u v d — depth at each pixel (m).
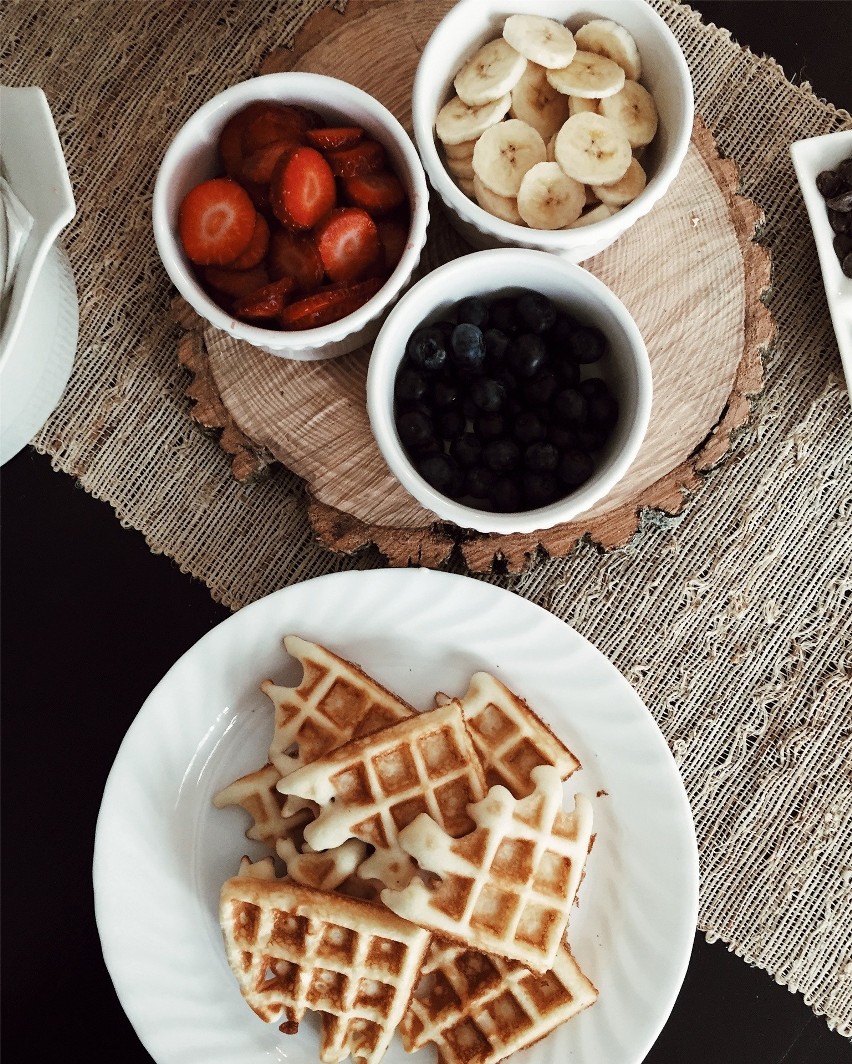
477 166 0.47
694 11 0.55
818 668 0.55
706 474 0.52
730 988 0.54
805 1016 0.54
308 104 0.48
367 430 0.51
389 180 0.47
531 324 0.47
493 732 0.50
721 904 0.54
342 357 0.51
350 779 0.48
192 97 0.55
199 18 0.55
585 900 0.51
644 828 0.50
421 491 0.45
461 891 0.46
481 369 0.47
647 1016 0.49
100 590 0.56
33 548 0.56
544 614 0.50
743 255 0.51
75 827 0.55
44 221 0.44
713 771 0.54
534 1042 0.49
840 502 0.55
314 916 0.46
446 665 0.51
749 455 0.55
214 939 0.50
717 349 0.51
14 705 0.56
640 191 0.48
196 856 0.50
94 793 0.55
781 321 0.55
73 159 0.55
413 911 0.45
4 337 0.44
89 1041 0.55
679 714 0.55
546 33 0.47
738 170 0.54
